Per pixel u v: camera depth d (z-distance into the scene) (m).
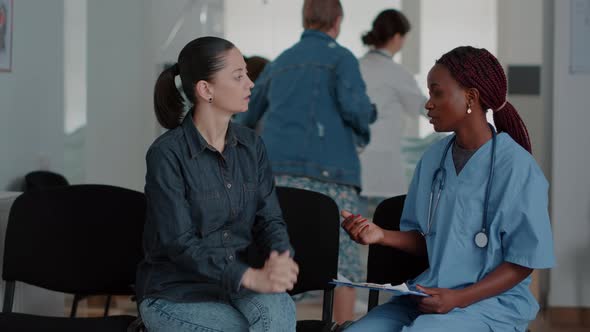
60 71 3.98
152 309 2.22
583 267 4.21
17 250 2.63
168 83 2.30
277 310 2.13
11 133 3.52
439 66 2.18
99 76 5.09
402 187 4.82
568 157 4.20
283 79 3.44
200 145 2.21
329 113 3.37
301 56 3.42
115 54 5.13
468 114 2.16
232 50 2.21
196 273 2.13
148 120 5.20
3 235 2.97
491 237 2.12
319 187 3.37
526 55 8.08
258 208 2.34
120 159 5.18
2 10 3.39
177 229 2.15
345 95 3.32
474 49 2.17
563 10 4.15
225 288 2.05
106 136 5.14
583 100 4.17
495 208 2.12
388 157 4.77
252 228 2.35
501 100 2.18
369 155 4.78
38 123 3.75
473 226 2.15
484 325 2.09
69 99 4.54
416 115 4.65
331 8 3.42
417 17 8.31
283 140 3.38
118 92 5.16
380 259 2.49
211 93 2.20
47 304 3.32
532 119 7.54
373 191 4.77
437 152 2.29
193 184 2.20
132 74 5.18
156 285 2.24
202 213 2.21
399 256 2.48
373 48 4.59
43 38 3.79
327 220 2.59
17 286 3.06
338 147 3.37
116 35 5.13
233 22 8.34
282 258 2.01
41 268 2.65
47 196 2.70
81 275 2.68
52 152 3.90
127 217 2.71
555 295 4.24
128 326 2.37
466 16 8.25
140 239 2.70
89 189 2.73
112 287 2.70
